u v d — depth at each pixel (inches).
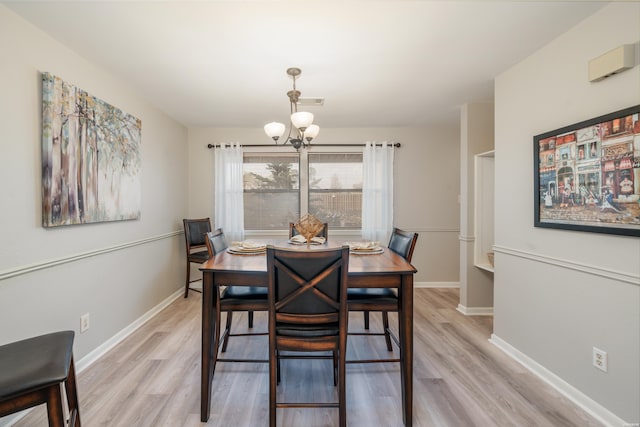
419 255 165.6
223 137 162.4
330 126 159.9
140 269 112.6
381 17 66.1
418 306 135.3
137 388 73.0
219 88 105.7
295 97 96.2
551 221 75.2
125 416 63.5
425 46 78.4
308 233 90.0
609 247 61.7
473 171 125.1
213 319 65.5
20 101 64.8
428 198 165.0
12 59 63.0
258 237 164.4
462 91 110.8
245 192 164.2
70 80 78.4
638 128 55.5
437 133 164.2
